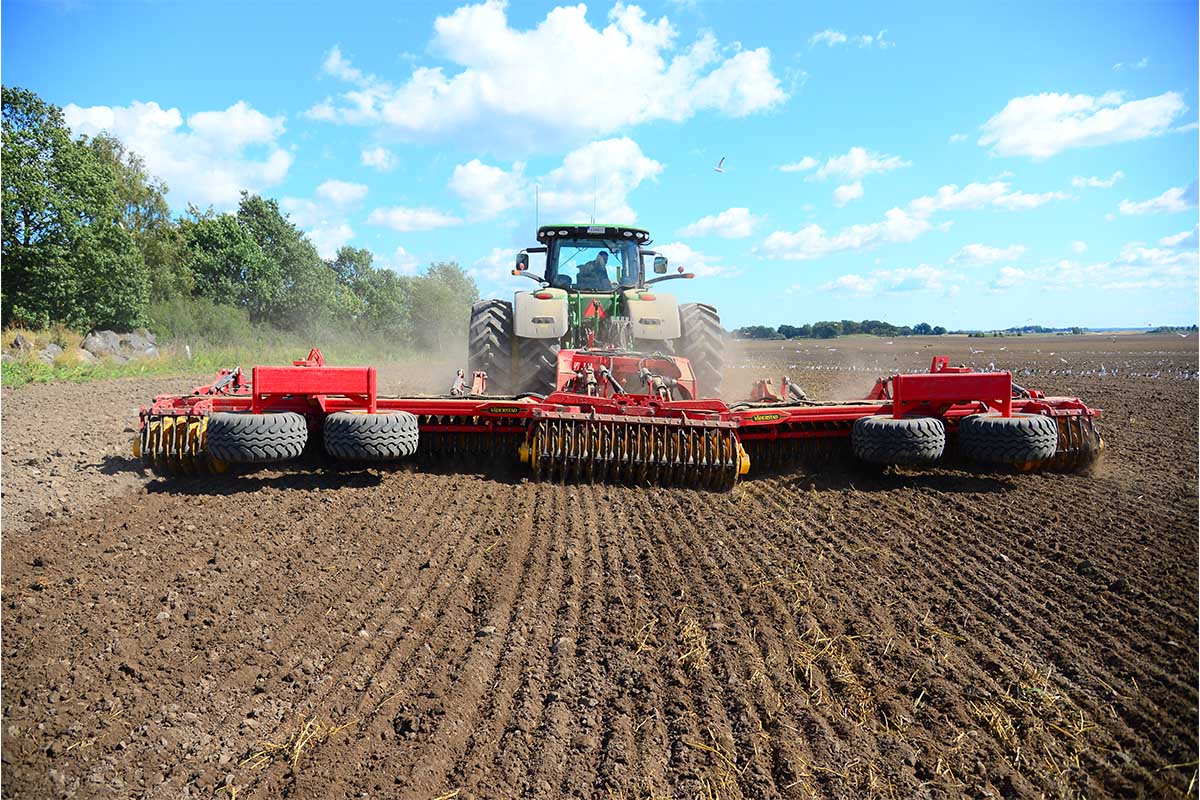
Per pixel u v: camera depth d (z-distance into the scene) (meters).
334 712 3.11
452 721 3.05
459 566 4.68
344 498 6.10
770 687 3.38
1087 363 26.67
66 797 2.61
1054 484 6.88
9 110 22.86
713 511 6.00
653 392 7.27
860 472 7.35
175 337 27.02
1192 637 3.79
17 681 3.27
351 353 34.66
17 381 15.91
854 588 4.43
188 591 4.20
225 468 6.79
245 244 33.06
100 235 23.98
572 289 9.52
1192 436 9.75
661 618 4.00
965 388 6.88
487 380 8.83
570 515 5.78
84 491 6.30
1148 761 2.88
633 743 2.97
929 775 2.85
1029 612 4.12
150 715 3.07
